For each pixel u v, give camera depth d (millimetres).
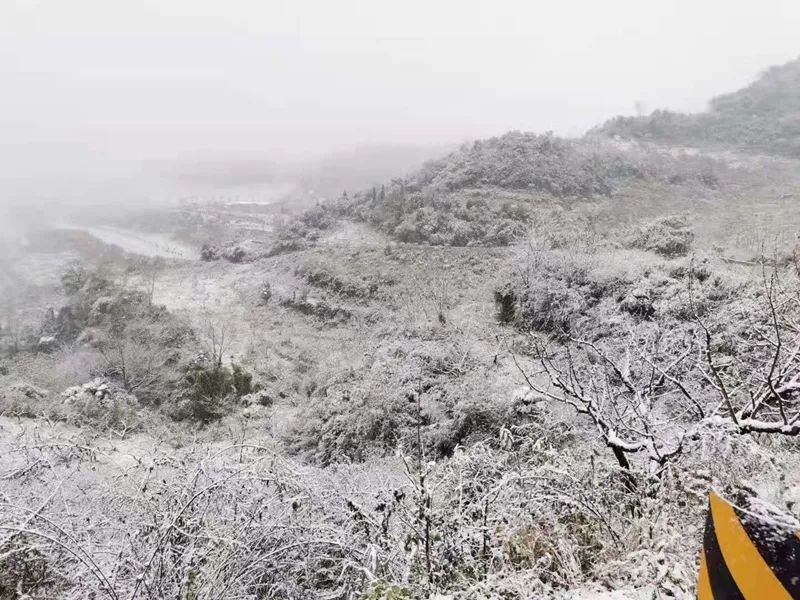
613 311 14594
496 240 40031
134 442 14891
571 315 15539
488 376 11258
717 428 3652
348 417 11859
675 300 13266
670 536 3010
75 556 3049
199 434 17344
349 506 4316
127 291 35562
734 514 1947
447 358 12820
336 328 31000
